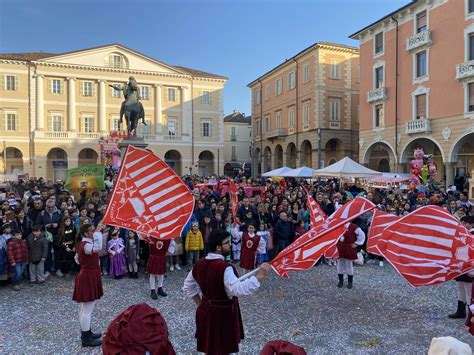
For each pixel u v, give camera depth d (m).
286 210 11.71
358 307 7.38
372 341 5.81
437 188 19.70
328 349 5.56
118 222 5.03
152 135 48.66
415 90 26.45
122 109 20.89
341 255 8.58
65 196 11.77
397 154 27.92
